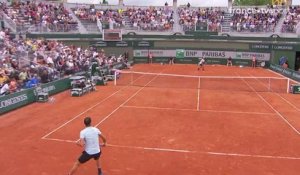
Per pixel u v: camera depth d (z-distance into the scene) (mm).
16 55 28141
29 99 22297
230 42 48469
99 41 46875
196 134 16156
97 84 30969
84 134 10445
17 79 23688
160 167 12188
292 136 16156
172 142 14938
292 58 43750
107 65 36219
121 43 48469
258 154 13672
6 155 13047
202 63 43312
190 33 50062
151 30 51750
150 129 16844
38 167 11961
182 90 28672
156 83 32688
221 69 44406
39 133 15859
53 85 25656
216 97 25766
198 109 21469
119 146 14305
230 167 12297
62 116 19078
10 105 20156
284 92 28969
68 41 43844
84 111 20375
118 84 31812
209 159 13039
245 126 17734
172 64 49594
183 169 12039
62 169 11812
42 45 33281
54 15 45594
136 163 12516
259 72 42156
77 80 26812
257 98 25812
